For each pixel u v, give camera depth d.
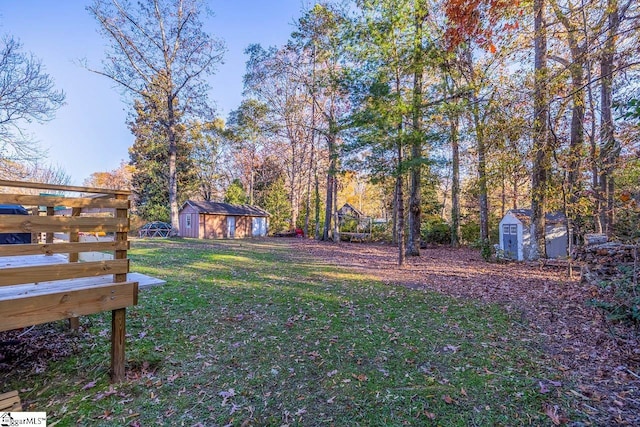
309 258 10.98
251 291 5.86
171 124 17.44
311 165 21.97
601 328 3.89
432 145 9.02
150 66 16.11
